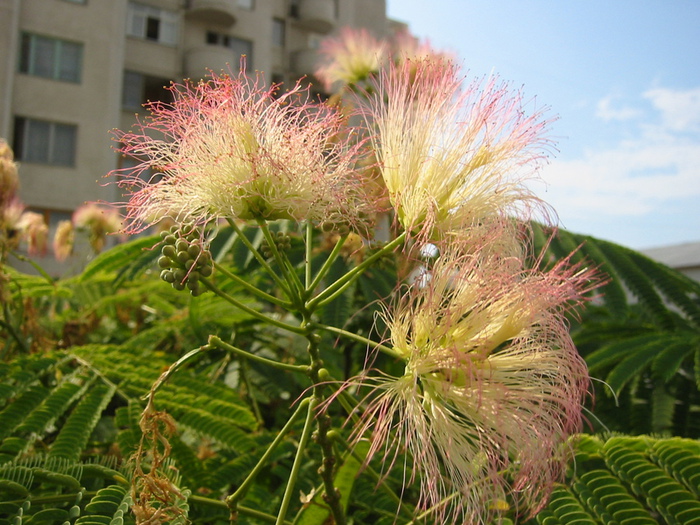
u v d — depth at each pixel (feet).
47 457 7.18
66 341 14.37
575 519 6.63
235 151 7.19
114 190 73.00
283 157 7.19
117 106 75.10
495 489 6.31
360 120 8.00
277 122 7.53
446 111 7.71
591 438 7.57
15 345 12.43
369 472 7.21
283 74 91.35
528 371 6.69
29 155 69.72
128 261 12.53
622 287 12.08
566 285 7.00
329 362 13.20
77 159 71.51
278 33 91.71
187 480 8.30
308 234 7.43
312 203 7.20
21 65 70.33
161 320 16.07
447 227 7.25
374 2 98.37
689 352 10.44
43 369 8.91
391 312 6.95
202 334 12.99
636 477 6.87
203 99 7.48
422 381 6.42
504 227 7.38
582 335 12.05
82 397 8.58
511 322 6.54
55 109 71.15
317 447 10.08
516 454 6.55
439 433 6.38
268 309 17.16
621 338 11.92
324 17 91.45
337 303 11.40
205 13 82.99
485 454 6.29
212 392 9.52
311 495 7.03
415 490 8.64
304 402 6.56
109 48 74.64
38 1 71.36
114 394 9.02
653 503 6.68
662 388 10.77
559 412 6.66
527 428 6.44
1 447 7.55
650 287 12.30
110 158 73.31
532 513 6.51
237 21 85.66
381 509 8.61
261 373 13.57
